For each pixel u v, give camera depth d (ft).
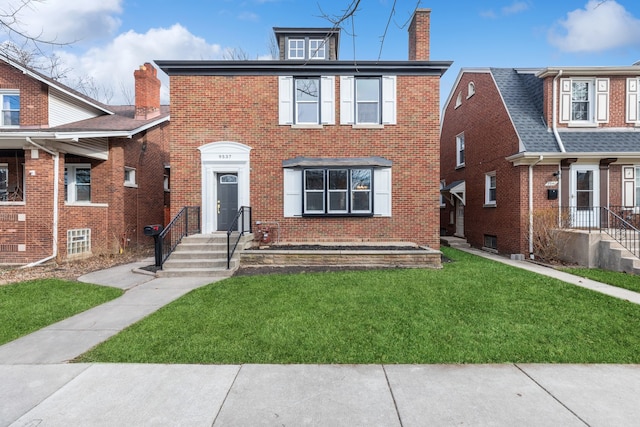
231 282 26.27
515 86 45.55
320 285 24.85
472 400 11.11
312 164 38.06
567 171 39.42
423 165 38.96
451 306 20.11
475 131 52.44
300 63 38.11
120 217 46.01
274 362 13.69
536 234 38.96
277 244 37.24
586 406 10.82
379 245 36.37
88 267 35.24
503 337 15.85
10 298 22.97
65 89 45.80
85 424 9.96
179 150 38.83
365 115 39.60
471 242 53.93
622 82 41.42
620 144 39.55
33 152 36.40
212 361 13.78
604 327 17.04
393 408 10.70
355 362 13.70
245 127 38.91
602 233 34.06
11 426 9.84
